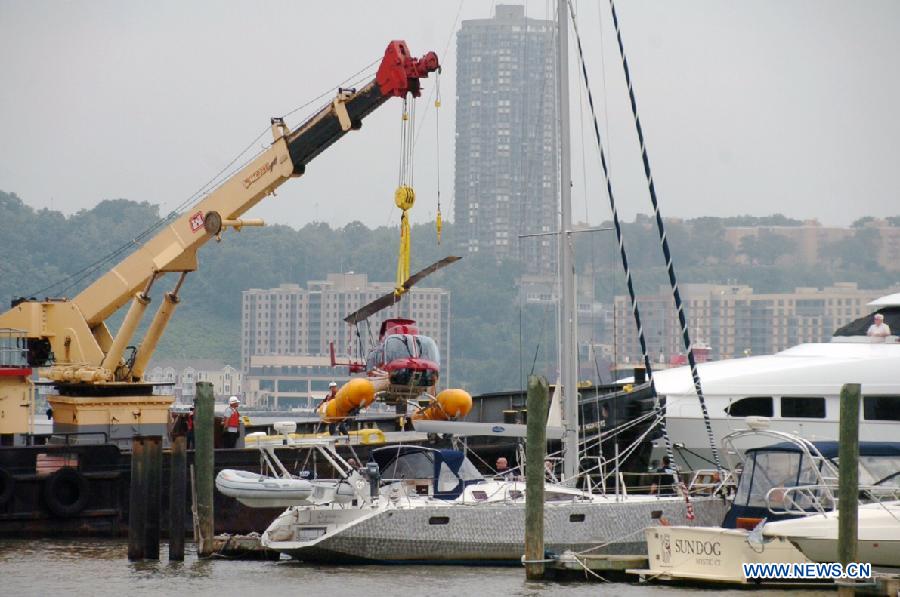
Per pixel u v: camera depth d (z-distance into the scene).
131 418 142.75
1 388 139.88
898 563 93.88
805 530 94.75
